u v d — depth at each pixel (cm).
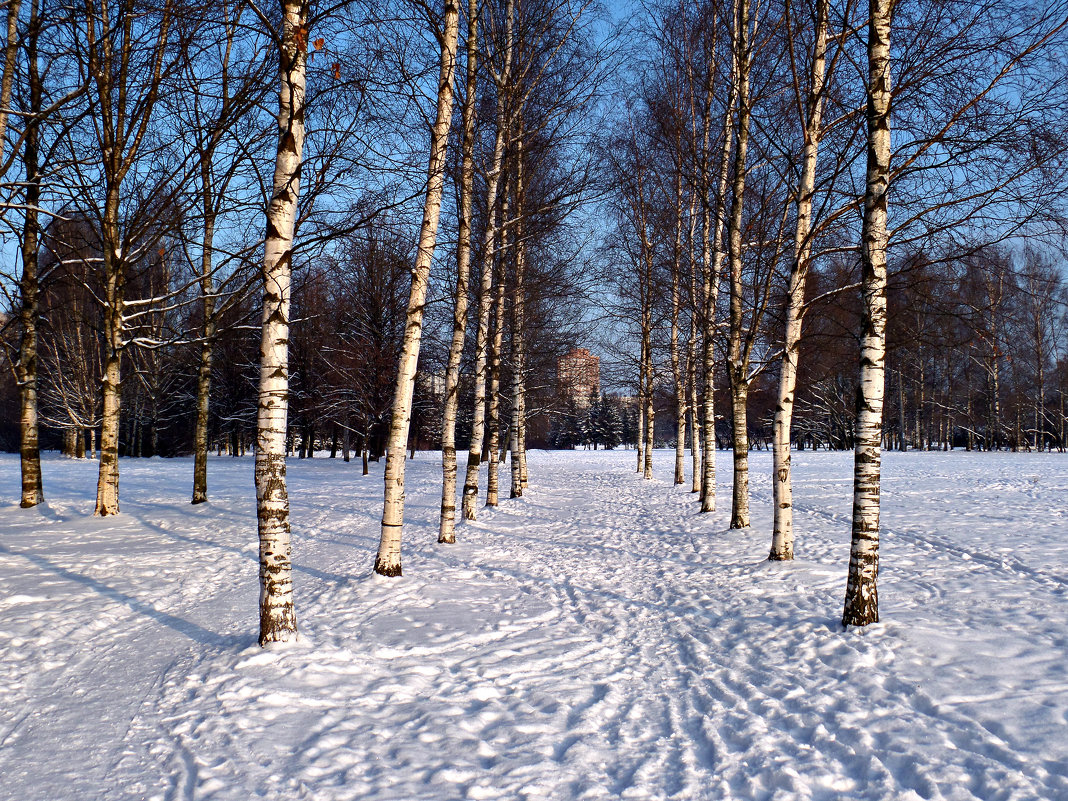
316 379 3781
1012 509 1432
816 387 4316
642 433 3222
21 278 1517
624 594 836
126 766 397
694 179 1246
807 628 636
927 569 877
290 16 596
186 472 3022
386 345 3312
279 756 400
